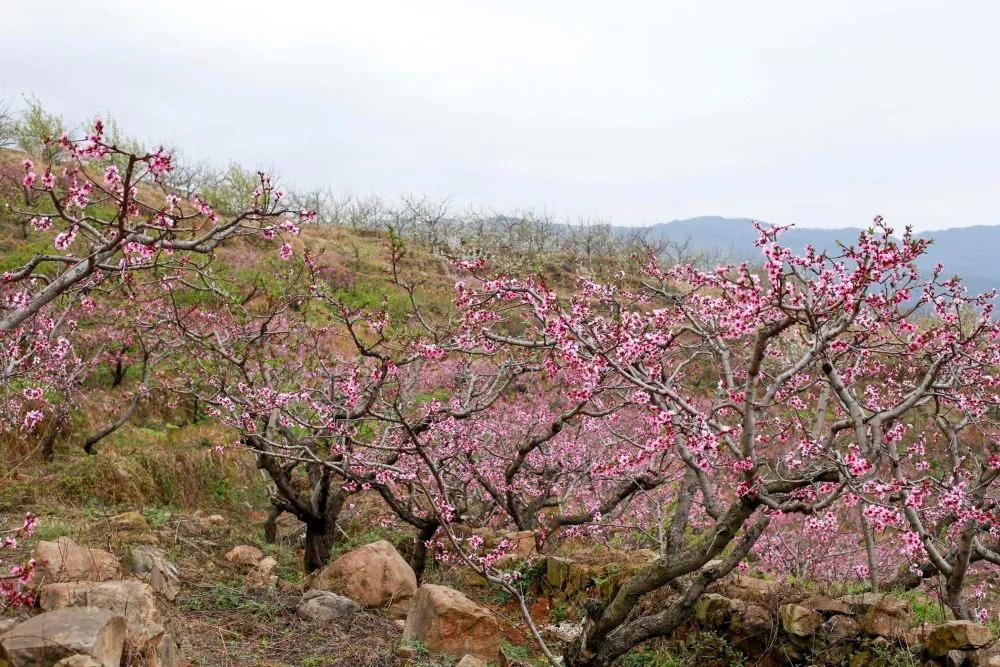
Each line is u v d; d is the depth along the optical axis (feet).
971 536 22.20
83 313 52.44
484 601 31.71
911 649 20.77
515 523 38.01
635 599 21.02
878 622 21.74
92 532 29.01
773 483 19.38
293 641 22.25
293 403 36.96
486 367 46.88
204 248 16.90
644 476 35.63
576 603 29.73
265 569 29.58
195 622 22.27
